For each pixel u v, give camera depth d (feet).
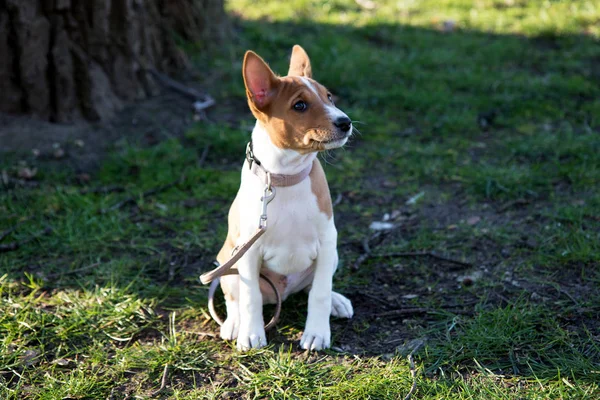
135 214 6.73
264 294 5.47
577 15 10.78
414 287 5.78
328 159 7.45
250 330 5.23
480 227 6.38
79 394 4.97
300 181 5.00
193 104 8.17
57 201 6.75
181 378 5.08
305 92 4.84
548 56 9.67
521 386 4.88
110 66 7.93
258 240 5.09
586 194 6.70
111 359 5.23
